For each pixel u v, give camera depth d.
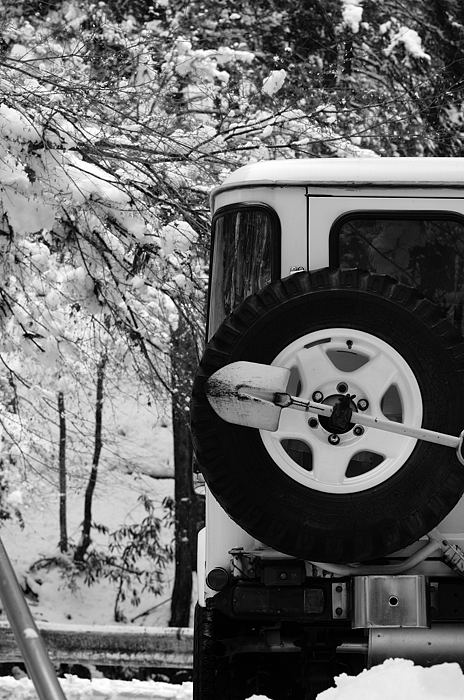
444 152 11.04
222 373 3.55
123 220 7.29
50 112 7.12
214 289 4.11
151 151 7.98
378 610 3.61
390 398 3.75
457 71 13.12
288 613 3.73
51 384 10.51
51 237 7.54
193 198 8.37
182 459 14.74
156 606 15.83
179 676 11.41
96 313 7.66
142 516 17.62
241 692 4.16
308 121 9.20
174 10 11.59
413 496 3.54
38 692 2.06
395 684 3.01
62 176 6.93
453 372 3.57
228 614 3.79
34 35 9.13
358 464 3.70
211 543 3.90
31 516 17.42
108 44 9.24
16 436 11.09
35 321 7.83
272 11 12.53
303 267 4.00
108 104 8.02
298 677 4.19
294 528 3.54
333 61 12.47
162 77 8.99
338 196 4.02
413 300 3.61
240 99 9.30
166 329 8.92
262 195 4.02
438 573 3.78
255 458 3.57
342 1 12.64
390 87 12.38
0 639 7.38
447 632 3.65
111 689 6.11
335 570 3.66
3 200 6.86
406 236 4.03
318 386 3.62
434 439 3.52
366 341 3.60
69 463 16.27
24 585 16.08
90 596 16.19
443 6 13.97
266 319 3.61
